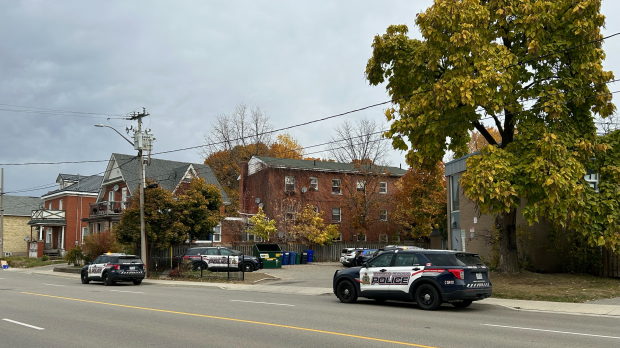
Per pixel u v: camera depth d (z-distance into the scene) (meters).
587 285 19.52
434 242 49.34
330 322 12.07
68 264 41.34
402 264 15.41
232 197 62.12
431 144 19.97
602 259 23.48
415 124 19.78
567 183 17.34
